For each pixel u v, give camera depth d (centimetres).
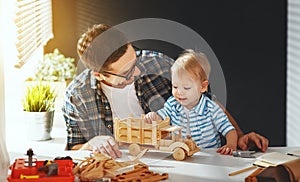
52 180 109
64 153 147
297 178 111
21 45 162
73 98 135
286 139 269
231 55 265
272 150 148
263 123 271
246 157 139
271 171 112
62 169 113
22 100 173
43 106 169
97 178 117
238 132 160
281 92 268
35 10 194
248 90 268
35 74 224
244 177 120
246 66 266
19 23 160
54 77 219
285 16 262
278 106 269
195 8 260
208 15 261
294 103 253
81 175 117
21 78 218
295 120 251
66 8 259
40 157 143
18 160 120
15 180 107
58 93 211
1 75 132
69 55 262
